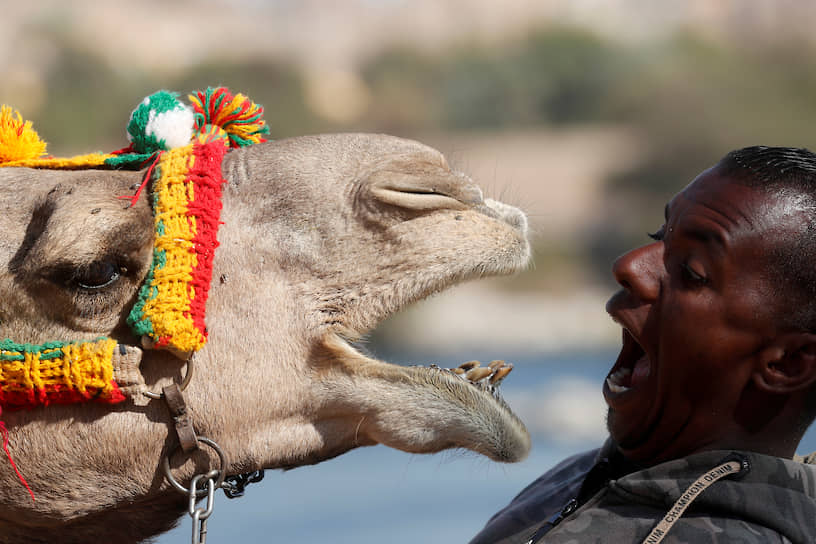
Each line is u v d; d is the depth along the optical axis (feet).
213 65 181.68
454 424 11.10
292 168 11.79
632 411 9.86
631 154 175.73
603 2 287.28
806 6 233.35
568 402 55.83
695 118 175.73
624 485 9.34
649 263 9.66
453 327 114.11
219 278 11.30
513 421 11.35
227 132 12.92
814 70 190.90
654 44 224.12
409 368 11.25
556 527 9.54
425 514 37.68
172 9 287.48
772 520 8.79
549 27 228.63
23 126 12.55
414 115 215.72
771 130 168.66
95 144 160.97
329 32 295.07
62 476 11.13
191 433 11.02
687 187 9.85
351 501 40.78
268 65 180.34
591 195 166.50
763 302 9.10
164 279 10.61
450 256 11.37
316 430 11.44
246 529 36.52
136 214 10.85
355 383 11.21
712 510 8.91
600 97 203.41
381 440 11.32
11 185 11.53
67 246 10.57
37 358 10.65
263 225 11.56
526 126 208.95
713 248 9.23
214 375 11.13
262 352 11.23
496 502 39.45
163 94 12.28
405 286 11.35
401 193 11.44
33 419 10.96
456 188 11.70
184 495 11.50
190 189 10.92
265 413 11.24
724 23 252.42
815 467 9.34
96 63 184.34
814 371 9.14
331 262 11.44
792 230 9.07
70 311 10.75
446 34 286.25
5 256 11.02
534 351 107.65
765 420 9.46
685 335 9.33
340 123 191.62
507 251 11.60
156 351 10.94
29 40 192.54
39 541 11.84
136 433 11.03
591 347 112.98
